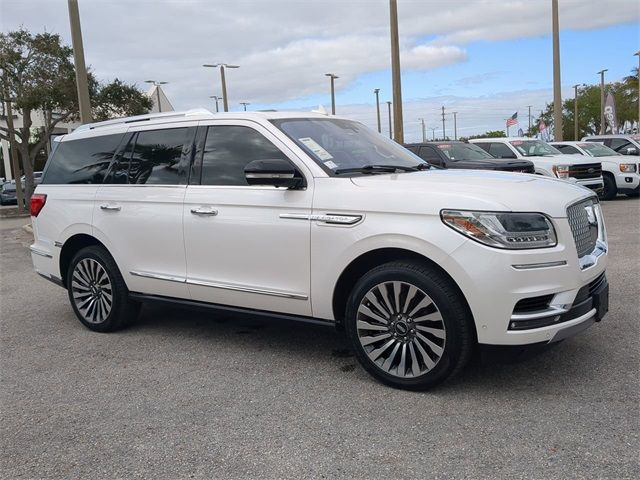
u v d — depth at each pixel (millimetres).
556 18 22000
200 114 5215
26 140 24453
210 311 5023
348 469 3111
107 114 23922
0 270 10164
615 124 32781
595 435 3311
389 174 4566
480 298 3648
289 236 4395
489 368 4340
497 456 3150
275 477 3074
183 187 5078
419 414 3684
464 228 3699
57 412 3982
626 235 10047
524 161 12750
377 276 4031
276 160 4250
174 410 3924
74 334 5836
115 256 5555
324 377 4371
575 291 3791
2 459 3393
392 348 4086
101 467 3258
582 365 4309
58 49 22109
